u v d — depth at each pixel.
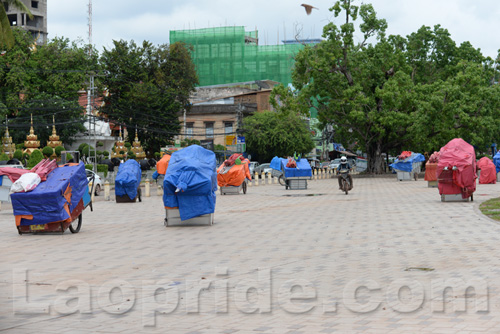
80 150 59.53
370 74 61.06
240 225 18.72
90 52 69.19
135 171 30.77
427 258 11.63
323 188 40.97
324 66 59.66
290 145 80.75
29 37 68.75
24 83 64.56
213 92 96.62
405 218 19.48
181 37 106.94
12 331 6.98
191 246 14.28
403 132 62.91
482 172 39.16
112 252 13.49
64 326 7.19
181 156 19.20
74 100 64.62
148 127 71.44
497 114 62.78
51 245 14.80
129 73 69.56
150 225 19.30
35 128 62.72
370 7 60.94
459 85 59.41
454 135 58.25
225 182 35.41
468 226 16.62
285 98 61.62
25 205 16.45
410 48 67.25
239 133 79.44
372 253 12.54
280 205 26.75
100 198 34.91
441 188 25.30
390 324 6.94
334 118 61.69
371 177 59.31
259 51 105.50
